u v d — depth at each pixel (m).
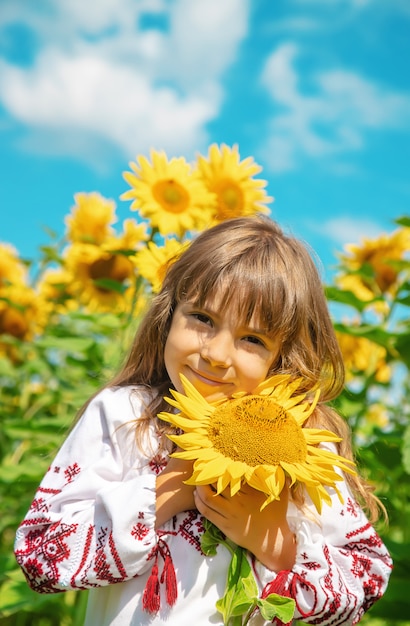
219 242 2.03
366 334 3.54
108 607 1.93
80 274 4.80
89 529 1.85
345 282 4.75
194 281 1.95
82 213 5.08
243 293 1.90
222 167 3.60
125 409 2.04
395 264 4.00
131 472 1.97
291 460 1.72
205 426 1.76
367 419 5.15
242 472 1.65
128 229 4.14
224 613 1.80
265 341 1.94
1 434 4.74
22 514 3.92
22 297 5.35
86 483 1.92
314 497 1.71
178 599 1.85
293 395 2.12
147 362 2.19
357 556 1.99
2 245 5.68
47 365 4.87
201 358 1.90
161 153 3.49
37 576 1.86
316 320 2.13
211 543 1.88
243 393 1.90
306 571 1.86
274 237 2.09
